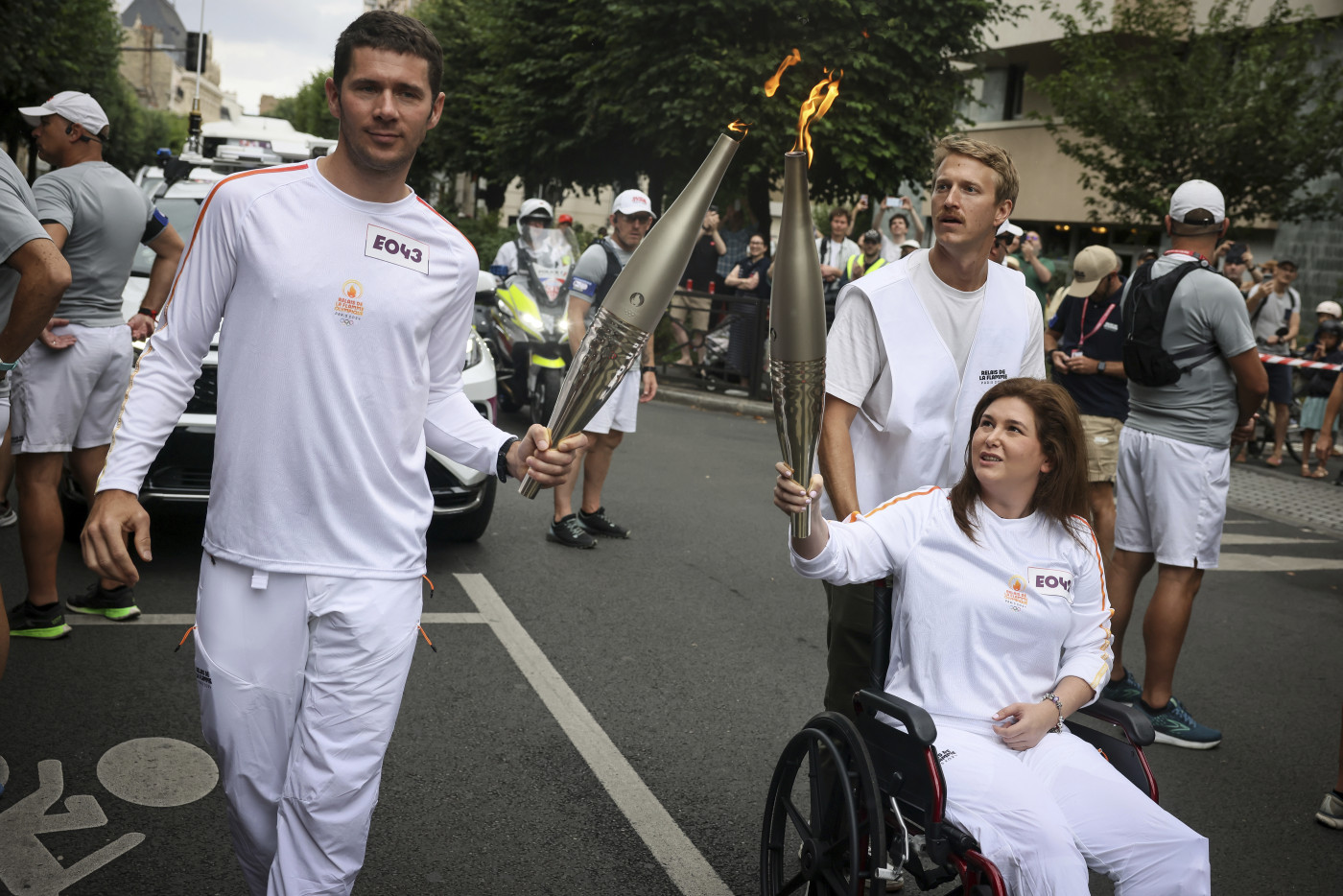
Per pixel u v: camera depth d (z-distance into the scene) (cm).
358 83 221
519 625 516
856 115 1636
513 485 802
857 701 259
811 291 220
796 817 274
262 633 232
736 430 1152
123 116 5156
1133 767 272
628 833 340
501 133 2050
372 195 230
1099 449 595
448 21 2872
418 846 323
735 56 1584
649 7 1592
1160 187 1558
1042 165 2286
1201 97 1518
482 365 633
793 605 579
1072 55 1691
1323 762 446
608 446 673
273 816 244
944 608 271
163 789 342
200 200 816
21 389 432
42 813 322
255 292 225
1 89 2430
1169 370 445
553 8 1900
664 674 471
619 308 216
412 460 241
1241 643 600
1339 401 1168
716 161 216
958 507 276
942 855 237
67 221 426
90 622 474
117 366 456
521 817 344
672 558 648
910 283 301
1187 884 246
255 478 228
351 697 234
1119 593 478
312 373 226
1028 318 311
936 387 301
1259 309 1308
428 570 589
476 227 2789
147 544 223
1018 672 271
